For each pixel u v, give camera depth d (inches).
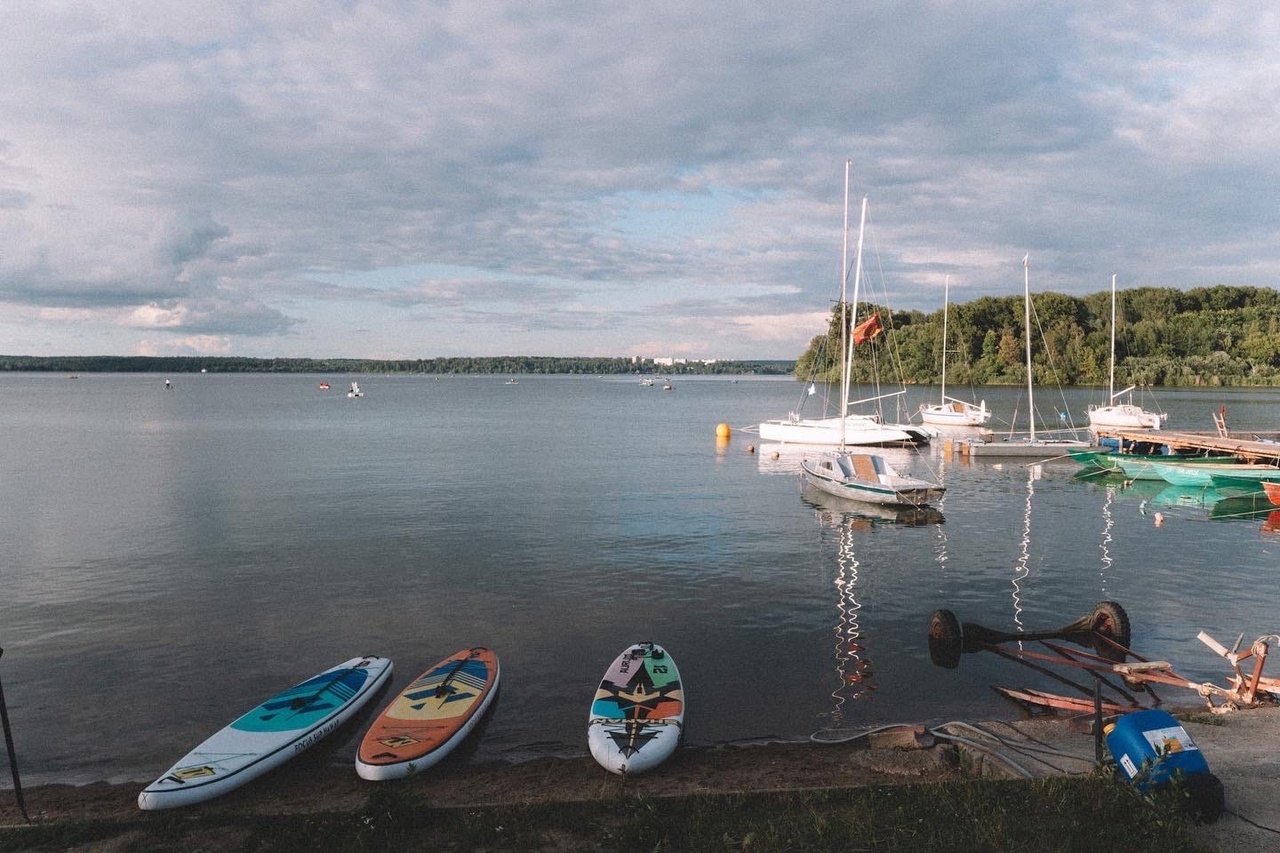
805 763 445.7
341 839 340.8
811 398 5999.0
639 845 324.8
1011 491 1581.0
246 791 432.8
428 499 1395.2
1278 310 6053.2
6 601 789.2
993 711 540.1
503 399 6181.1
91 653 649.6
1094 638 663.8
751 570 914.7
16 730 513.3
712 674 602.2
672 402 5649.6
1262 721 450.0
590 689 572.4
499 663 617.6
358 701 533.6
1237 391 5201.8
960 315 6067.9
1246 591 843.4
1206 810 319.0
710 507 1333.7
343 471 1768.0
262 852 334.6
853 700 556.1
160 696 567.2
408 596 803.4
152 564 932.6
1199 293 6884.8
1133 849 296.4
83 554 982.4
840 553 1005.8
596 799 373.4
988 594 827.4
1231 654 508.1
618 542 1057.5
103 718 531.5
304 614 747.4
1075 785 349.4
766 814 347.6
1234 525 1220.5
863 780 410.3
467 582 855.1
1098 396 4793.3
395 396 6761.8
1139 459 1694.1
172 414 4003.4
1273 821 322.7
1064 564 959.0
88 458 2011.6
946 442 2266.2
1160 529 1182.3
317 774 455.2
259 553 985.5
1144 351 5836.6
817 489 1503.4
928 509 1309.1
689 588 836.6
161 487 1524.4
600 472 1774.1
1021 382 5610.2
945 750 428.8
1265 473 1476.4
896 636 692.7
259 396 6515.8
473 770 452.8
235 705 552.7
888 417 3988.7
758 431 2893.7
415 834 342.0
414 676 598.2
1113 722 442.9
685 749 477.4
